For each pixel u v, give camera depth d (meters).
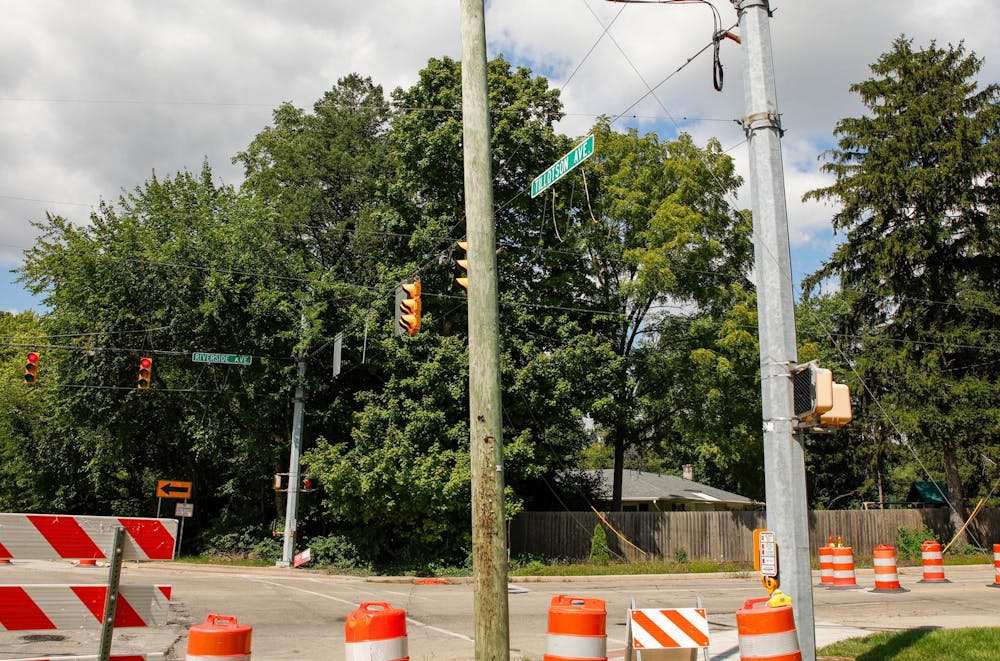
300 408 27.36
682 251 28.88
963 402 30.48
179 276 28.62
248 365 27.83
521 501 25.89
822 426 7.54
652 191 30.55
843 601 16.97
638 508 44.75
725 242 30.86
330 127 37.25
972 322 32.25
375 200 34.41
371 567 26.17
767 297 8.10
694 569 26.98
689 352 30.16
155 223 30.05
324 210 34.97
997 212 31.92
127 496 35.12
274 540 29.59
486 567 7.30
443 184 28.58
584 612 7.39
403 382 26.64
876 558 19.41
